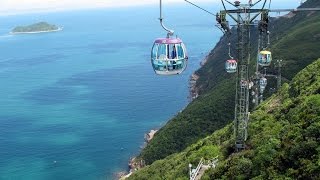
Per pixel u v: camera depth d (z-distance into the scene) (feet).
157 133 449.48
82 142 467.93
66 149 448.65
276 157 114.62
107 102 633.61
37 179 384.27
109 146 456.86
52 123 534.78
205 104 447.83
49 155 433.89
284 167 110.32
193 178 153.17
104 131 502.79
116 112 581.94
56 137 484.74
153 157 396.16
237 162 128.26
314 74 202.08
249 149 144.25
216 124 409.90
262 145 127.85
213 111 426.92
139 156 408.87
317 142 109.09
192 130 412.98
